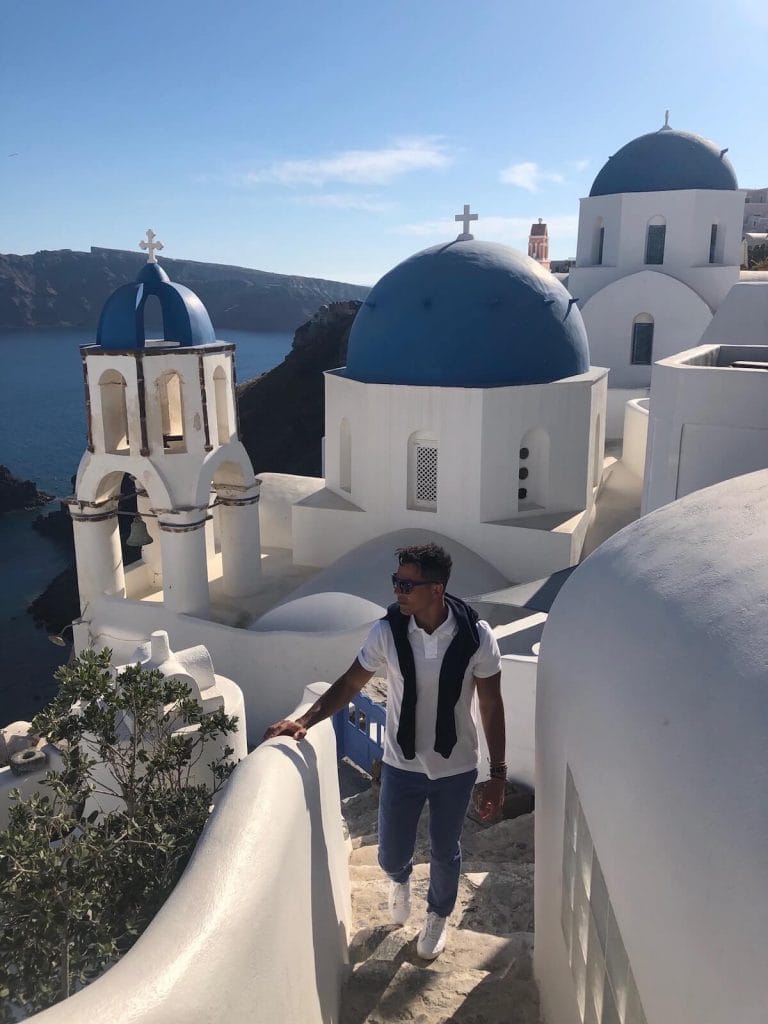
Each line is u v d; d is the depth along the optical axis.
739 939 1.63
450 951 4.34
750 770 1.75
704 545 2.65
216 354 14.20
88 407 13.95
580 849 3.06
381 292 15.82
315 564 16.61
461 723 3.90
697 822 1.89
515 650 9.92
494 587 14.22
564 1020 3.38
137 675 6.07
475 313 14.85
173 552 13.94
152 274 13.95
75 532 14.67
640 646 2.56
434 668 3.75
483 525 14.76
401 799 4.01
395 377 15.22
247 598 15.52
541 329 15.22
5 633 37.62
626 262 25.31
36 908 4.54
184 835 5.36
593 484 16.58
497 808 3.98
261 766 3.07
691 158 24.73
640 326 24.75
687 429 8.03
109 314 13.50
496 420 14.45
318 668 12.54
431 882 4.18
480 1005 3.81
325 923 3.45
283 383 65.44
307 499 16.94
